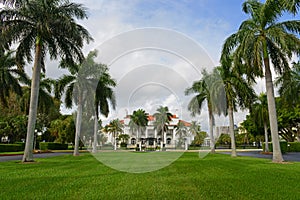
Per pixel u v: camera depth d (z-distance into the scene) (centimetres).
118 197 453
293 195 484
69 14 1428
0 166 1053
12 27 1344
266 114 2717
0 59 2173
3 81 2192
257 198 456
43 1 1348
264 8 1384
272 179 680
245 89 1877
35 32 1414
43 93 2497
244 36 1420
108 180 633
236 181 635
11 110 3531
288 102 2312
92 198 446
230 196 467
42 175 741
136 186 554
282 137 3975
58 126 3416
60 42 1473
